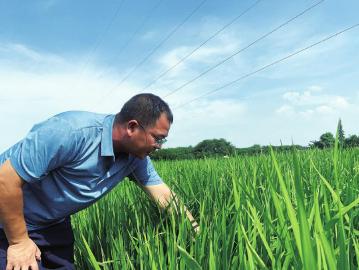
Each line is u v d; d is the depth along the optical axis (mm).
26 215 1339
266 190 1410
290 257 852
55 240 1418
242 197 1238
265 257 1017
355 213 1099
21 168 1170
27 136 1208
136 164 1451
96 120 1294
